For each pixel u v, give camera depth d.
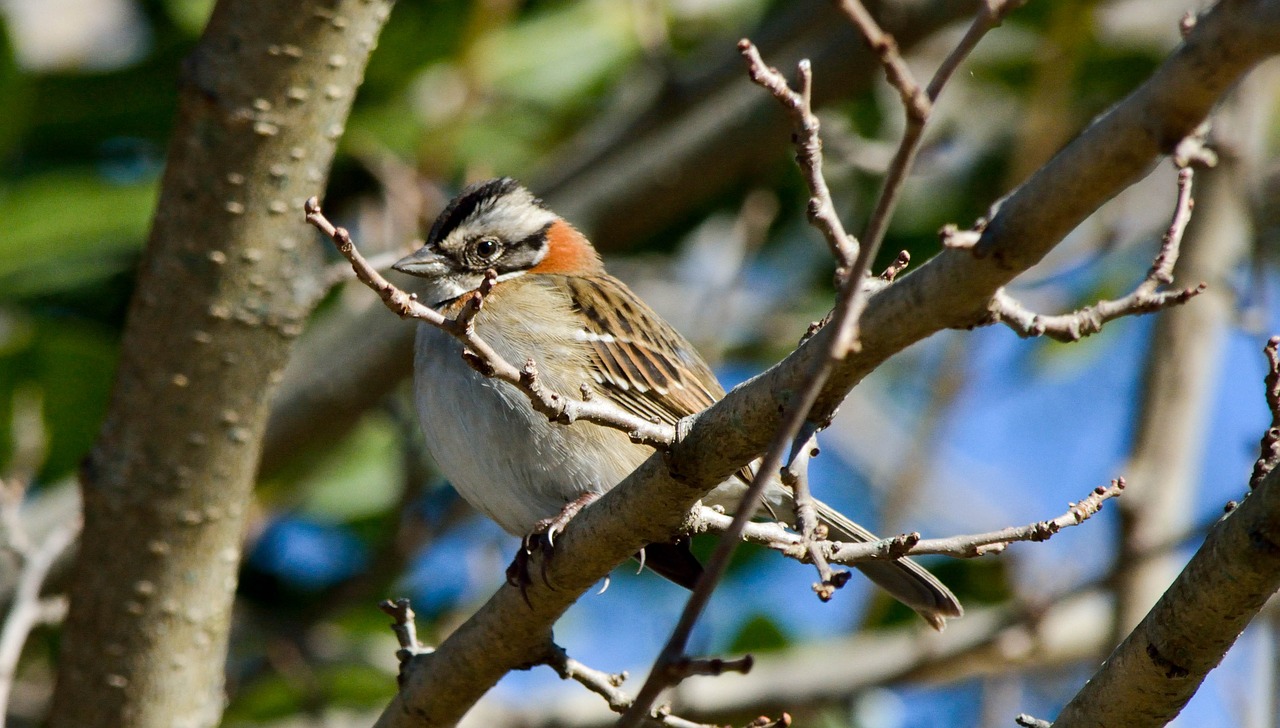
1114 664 5.72
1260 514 5.24
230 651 11.70
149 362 7.85
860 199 12.94
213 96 7.50
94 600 8.10
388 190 11.14
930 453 11.10
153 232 7.78
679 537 6.19
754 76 5.19
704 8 13.21
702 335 12.07
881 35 4.16
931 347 14.91
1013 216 4.65
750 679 11.09
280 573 12.45
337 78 7.65
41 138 12.08
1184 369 10.85
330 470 12.69
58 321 11.67
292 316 7.95
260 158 7.61
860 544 5.58
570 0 13.12
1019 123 12.57
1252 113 10.82
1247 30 4.05
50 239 11.41
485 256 9.38
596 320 9.07
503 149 12.66
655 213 11.52
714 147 11.27
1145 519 10.54
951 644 10.94
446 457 8.52
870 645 11.24
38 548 10.60
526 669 6.89
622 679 6.96
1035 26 12.74
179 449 7.95
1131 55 12.77
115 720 8.19
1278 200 12.13
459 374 8.40
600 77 12.82
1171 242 5.21
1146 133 4.32
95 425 11.27
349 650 11.73
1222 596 5.36
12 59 10.93
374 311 11.02
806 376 4.89
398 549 11.36
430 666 6.98
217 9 7.54
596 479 8.26
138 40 12.76
